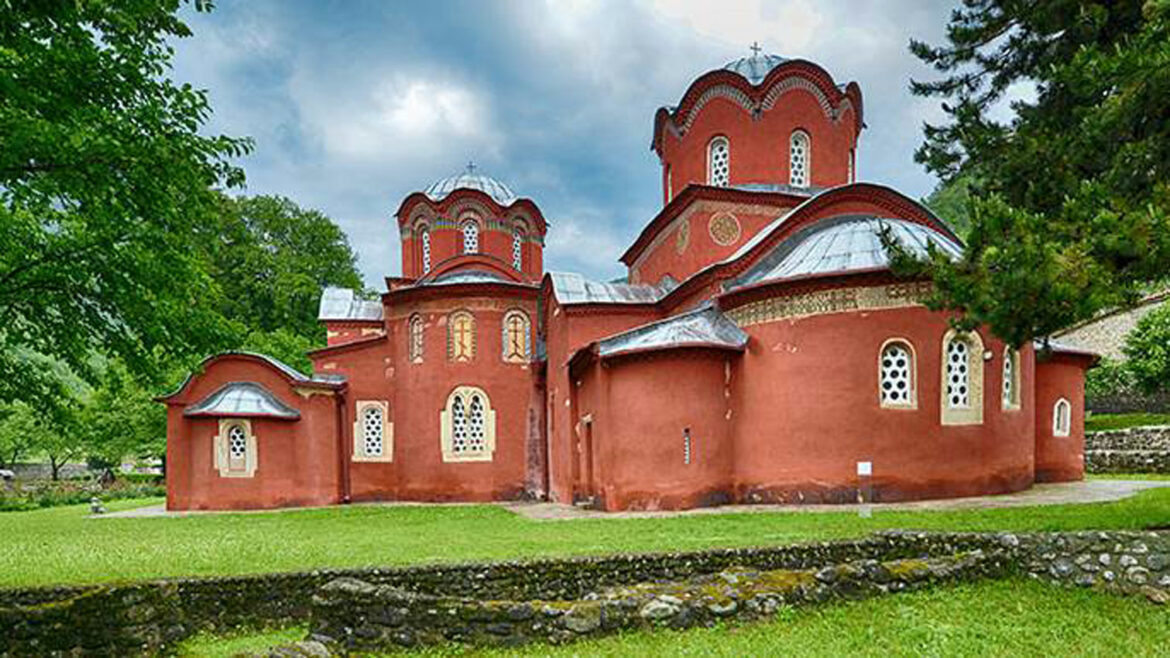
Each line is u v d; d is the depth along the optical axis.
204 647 8.04
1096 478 20.98
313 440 23.12
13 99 7.76
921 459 15.21
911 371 15.45
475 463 23.09
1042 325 8.18
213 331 11.10
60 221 9.98
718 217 20.88
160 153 8.59
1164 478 20.53
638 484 16.33
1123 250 7.38
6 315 10.26
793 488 15.68
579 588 9.18
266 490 22.05
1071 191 10.05
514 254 27.64
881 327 15.47
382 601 7.26
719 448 16.52
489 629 7.11
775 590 7.72
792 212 18.03
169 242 10.05
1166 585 7.86
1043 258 7.67
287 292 42.25
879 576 8.27
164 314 10.47
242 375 23.02
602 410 17.02
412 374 23.81
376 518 18.12
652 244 24.67
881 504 14.73
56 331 10.45
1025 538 9.03
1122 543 8.42
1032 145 10.88
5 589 8.19
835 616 7.54
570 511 17.91
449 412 23.30
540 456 23.61
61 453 45.31
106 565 11.12
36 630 7.33
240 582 8.78
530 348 24.12
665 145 24.64
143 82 8.87
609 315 20.58
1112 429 28.50
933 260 9.09
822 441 15.48
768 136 21.84
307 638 7.33
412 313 24.05
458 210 26.52
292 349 39.09
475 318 23.59
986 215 8.44
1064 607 7.79
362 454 24.02
